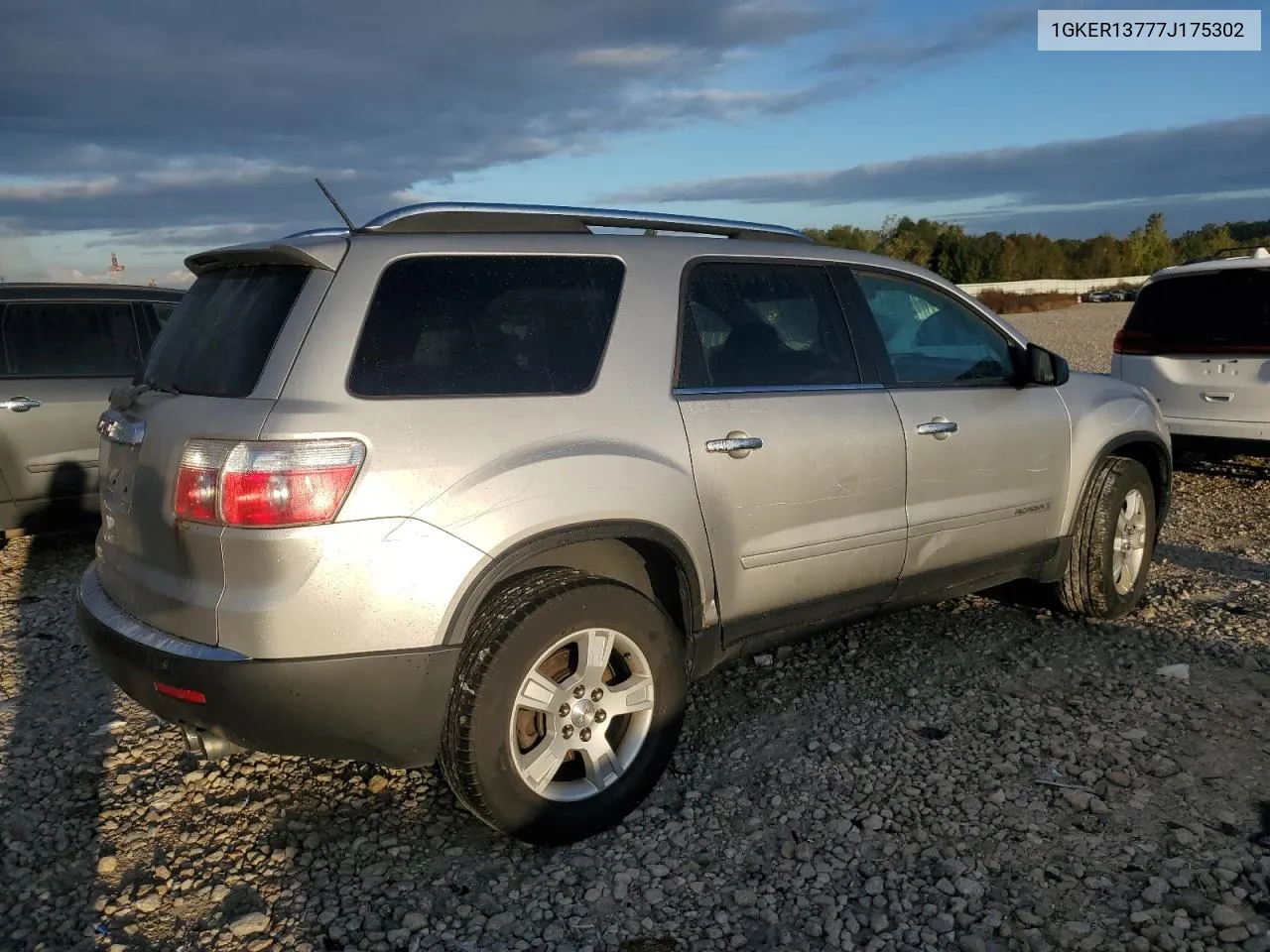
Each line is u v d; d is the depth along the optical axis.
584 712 3.18
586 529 3.12
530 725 3.17
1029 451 4.53
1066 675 4.41
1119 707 4.07
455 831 3.33
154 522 2.96
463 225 3.27
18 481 6.67
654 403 3.37
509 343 3.15
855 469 3.86
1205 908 2.79
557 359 3.22
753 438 3.54
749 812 3.39
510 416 3.05
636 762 3.31
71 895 3.02
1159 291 8.21
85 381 6.93
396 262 3.06
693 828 3.31
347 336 2.90
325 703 2.79
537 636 2.99
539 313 3.24
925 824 3.28
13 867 3.18
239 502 2.72
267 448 2.72
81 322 7.02
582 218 3.49
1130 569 5.10
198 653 2.79
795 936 2.77
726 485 3.49
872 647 4.81
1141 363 8.30
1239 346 7.70
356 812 3.47
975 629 5.01
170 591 2.90
